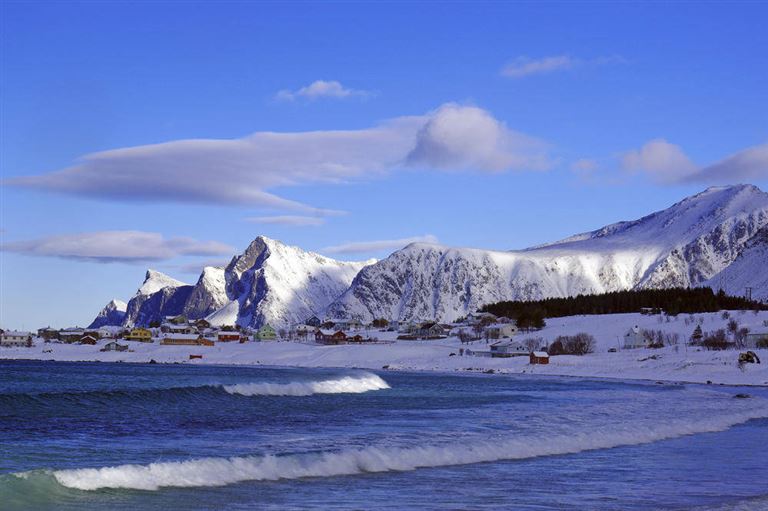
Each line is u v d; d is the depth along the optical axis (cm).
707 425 7194
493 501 3647
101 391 8331
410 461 4650
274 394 10025
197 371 19625
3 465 4138
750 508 3544
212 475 3941
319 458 4447
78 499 3381
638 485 4144
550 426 6694
